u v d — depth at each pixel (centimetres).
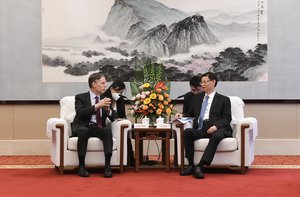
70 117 689
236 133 681
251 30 867
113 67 859
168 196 499
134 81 806
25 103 863
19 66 859
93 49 859
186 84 862
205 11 864
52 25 859
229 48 865
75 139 650
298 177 617
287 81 870
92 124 666
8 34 859
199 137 653
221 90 864
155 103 695
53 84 859
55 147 657
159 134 678
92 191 525
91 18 859
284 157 843
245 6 867
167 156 667
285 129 880
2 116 866
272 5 868
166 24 862
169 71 862
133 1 859
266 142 877
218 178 612
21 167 715
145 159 788
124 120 667
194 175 623
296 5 870
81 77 860
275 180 594
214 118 668
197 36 864
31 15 859
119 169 688
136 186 556
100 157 650
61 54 859
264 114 873
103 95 693
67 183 576
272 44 869
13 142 867
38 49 860
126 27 860
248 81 866
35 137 870
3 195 504
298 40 870
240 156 648
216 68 865
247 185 560
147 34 860
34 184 569
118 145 660
